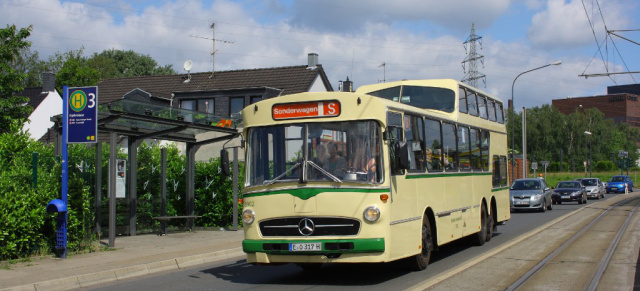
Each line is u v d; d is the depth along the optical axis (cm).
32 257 1334
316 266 1286
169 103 4016
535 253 1423
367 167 1018
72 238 1436
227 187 2114
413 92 1518
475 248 1596
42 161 1419
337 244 995
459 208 1437
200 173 2136
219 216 2098
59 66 7456
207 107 3897
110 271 1173
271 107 1077
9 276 1105
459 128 1485
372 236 995
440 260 1376
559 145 11488
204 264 1405
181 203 2059
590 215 2783
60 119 1558
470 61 6594
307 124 1052
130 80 4734
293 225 1027
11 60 2591
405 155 1016
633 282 1038
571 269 1183
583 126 11469
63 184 1342
